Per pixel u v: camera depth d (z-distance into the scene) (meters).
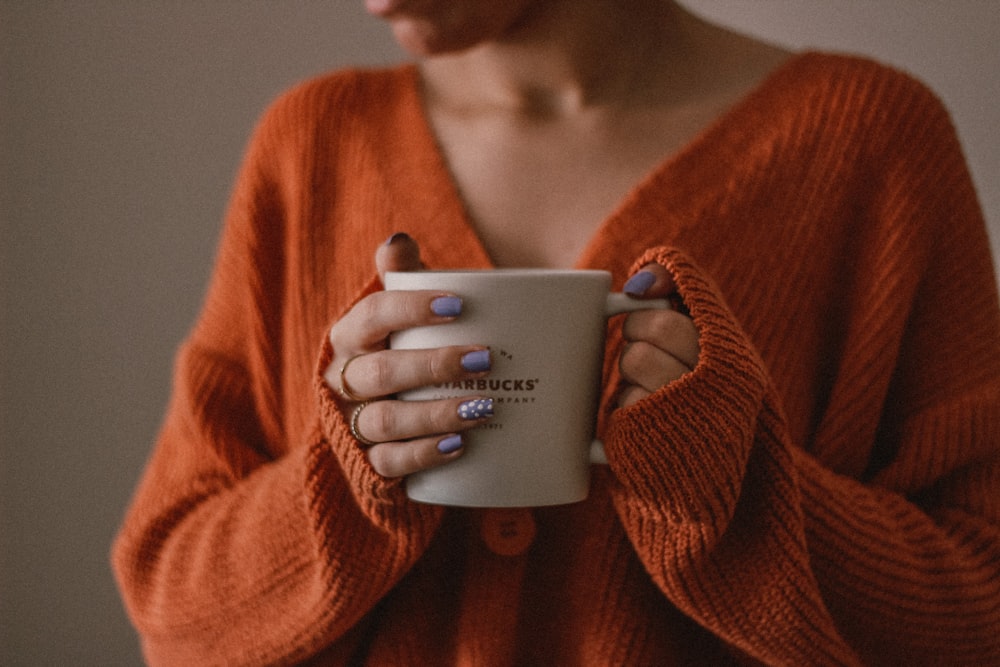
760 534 0.53
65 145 1.28
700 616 0.56
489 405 0.45
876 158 0.68
